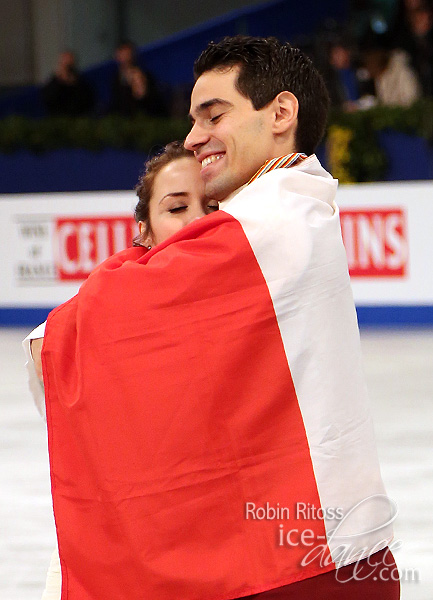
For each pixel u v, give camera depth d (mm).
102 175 25531
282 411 4172
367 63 25344
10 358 19312
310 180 4375
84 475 4203
